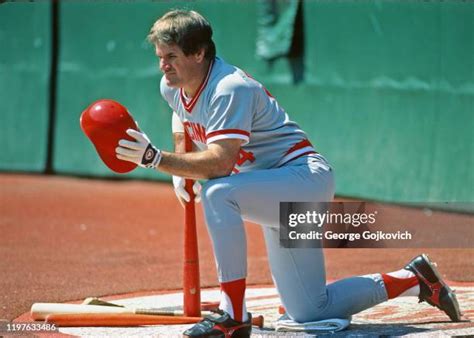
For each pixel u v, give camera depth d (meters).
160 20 15.97
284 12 40.50
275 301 20.78
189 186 17.92
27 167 50.41
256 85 16.22
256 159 16.83
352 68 38.47
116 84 46.78
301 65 40.38
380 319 18.53
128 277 24.30
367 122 38.00
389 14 36.84
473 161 34.25
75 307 18.34
